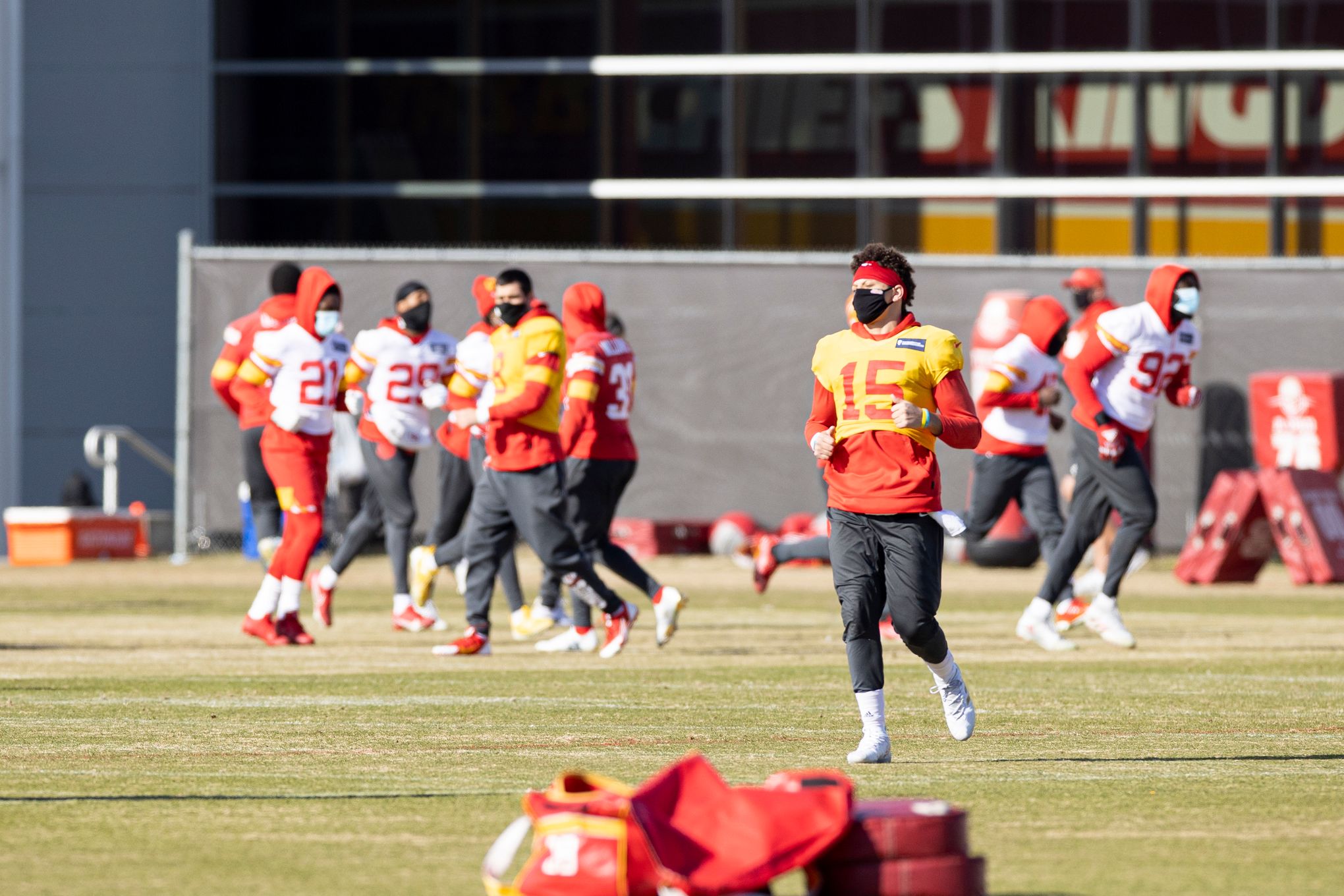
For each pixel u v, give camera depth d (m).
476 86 101.38
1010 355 45.25
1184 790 22.47
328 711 30.89
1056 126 99.31
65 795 21.88
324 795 21.89
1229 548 68.19
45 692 33.78
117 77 100.94
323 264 77.19
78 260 100.56
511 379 39.88
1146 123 98.75
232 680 36.09
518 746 26.53
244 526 77.12
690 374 78.19
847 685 35.47
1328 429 71.69
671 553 81.25
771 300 77.81
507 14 101.31
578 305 41.66
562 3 101.06
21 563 82.50
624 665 39.84
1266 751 26.27
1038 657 41.75
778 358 77.88
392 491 48.38
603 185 101.00
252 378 43.88
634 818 14.52
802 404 77.88
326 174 101.38
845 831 14.84
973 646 44.72
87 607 56.91
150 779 23.25
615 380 41.84
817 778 15.75
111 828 19.61
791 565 78.06
